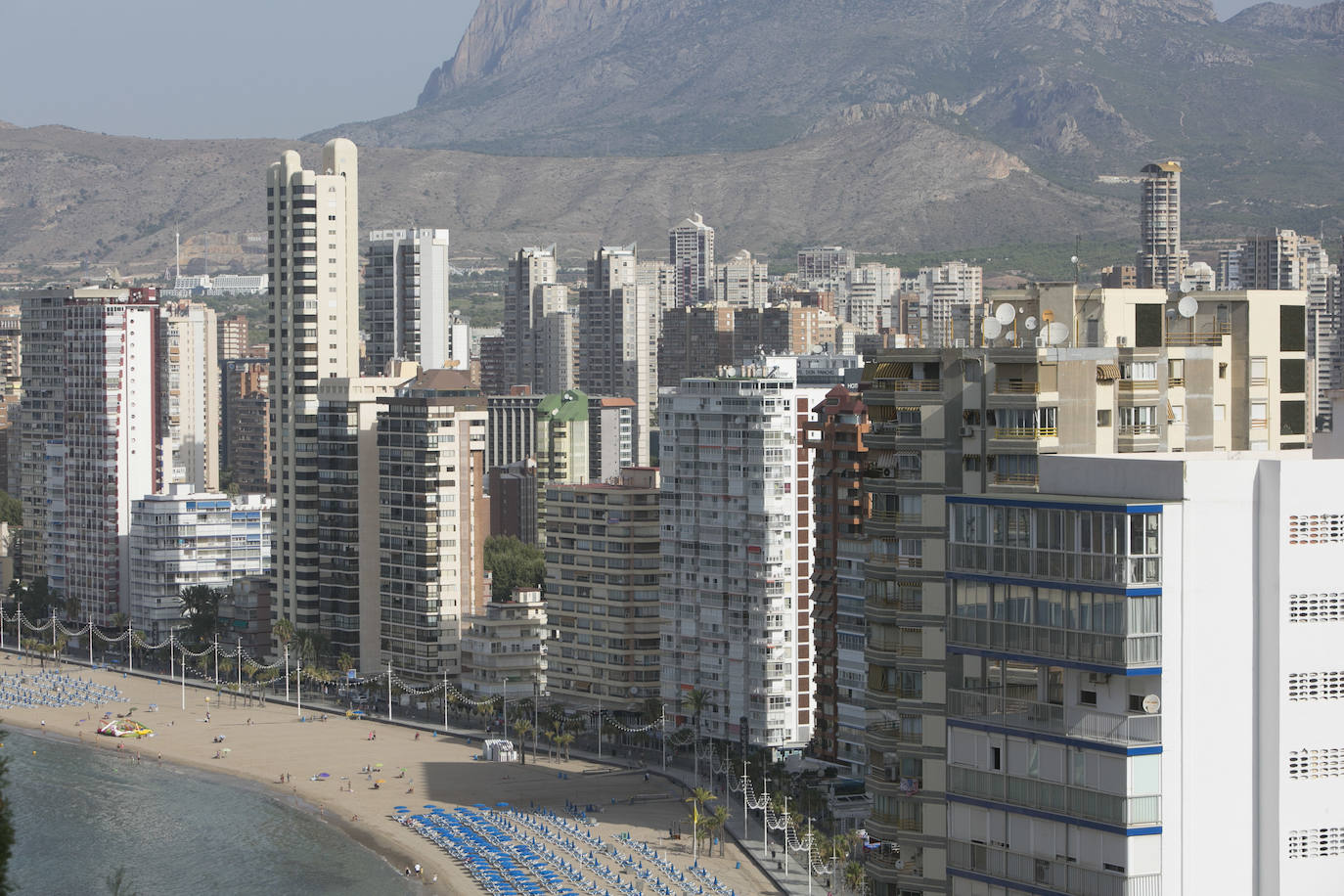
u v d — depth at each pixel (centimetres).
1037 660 18638
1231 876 17988
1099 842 18000
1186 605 17925
